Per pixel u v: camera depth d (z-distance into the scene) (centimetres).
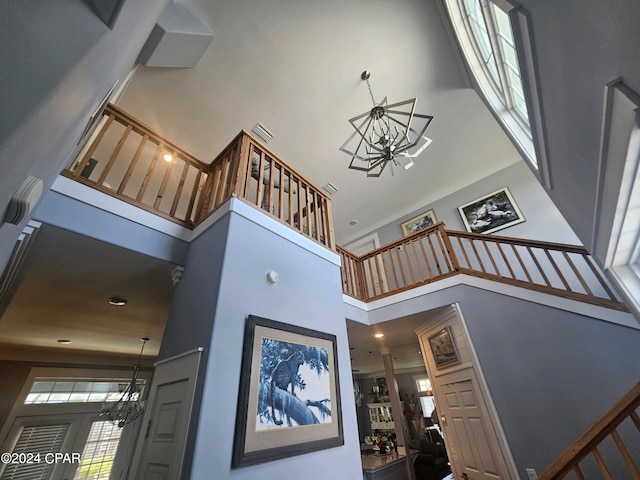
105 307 332
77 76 76
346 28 348
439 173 584
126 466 516
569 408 262
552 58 143
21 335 421
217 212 244
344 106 438
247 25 337
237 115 436
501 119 318
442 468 583
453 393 361
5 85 46
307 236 297
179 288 242
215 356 170
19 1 48
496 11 251
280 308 227
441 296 371
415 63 392
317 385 223
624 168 125
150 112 416
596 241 201
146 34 208
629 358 249
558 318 290
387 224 695
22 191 82
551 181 230
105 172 230
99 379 545
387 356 576
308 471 189
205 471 141
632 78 99
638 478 137
